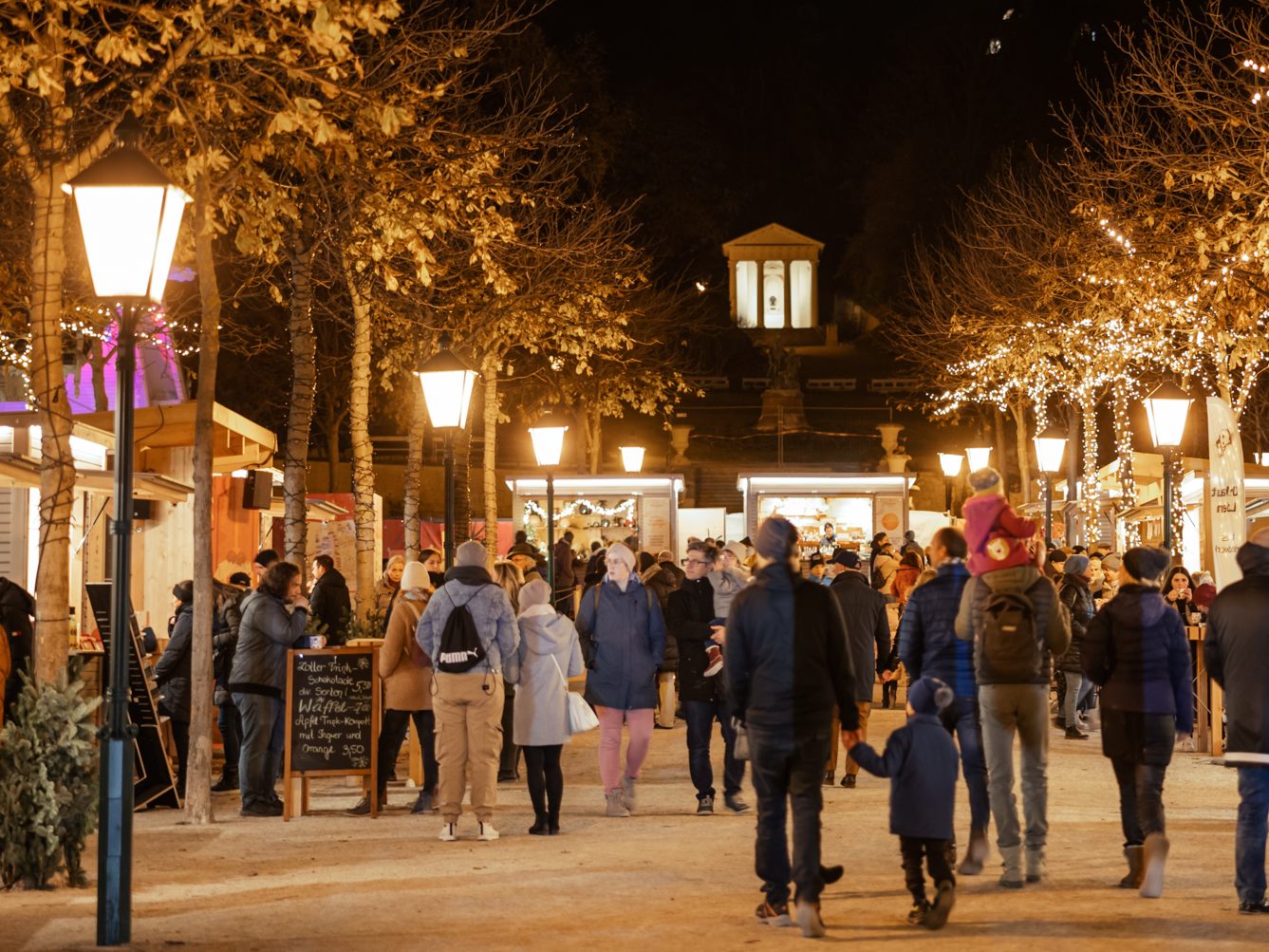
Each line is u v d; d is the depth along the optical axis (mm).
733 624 7746
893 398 68938
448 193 15570
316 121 11336
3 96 11000
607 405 42125
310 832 11508
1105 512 34469
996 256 42875
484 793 11062
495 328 24469
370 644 13602
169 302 27859
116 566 7777
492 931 7766
